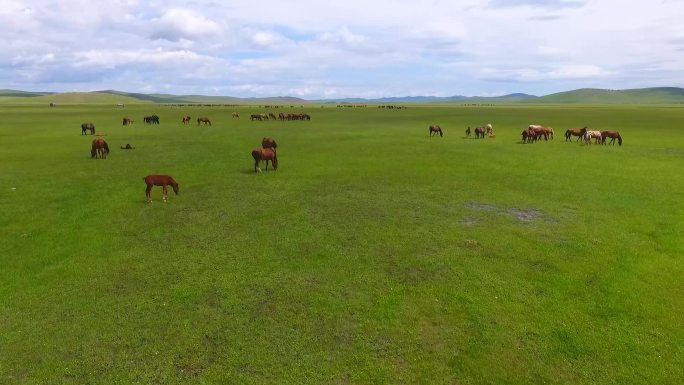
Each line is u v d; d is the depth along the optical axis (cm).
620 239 1956
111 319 1348
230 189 2814
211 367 1148
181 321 1340
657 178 3053
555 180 3009
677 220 2184
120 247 1883
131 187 2850
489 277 1609
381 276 1622
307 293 1500
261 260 1750
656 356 1200
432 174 3228
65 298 1468
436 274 1636
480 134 5556
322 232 2052
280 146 4656
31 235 2009
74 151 4372
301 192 2744
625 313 1390
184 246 1891
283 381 1103
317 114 11669
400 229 2088
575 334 1288
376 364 1167
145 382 1095
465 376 1133
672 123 7694
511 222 2181
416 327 1321
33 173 3278
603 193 2677
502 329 1311
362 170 3381
